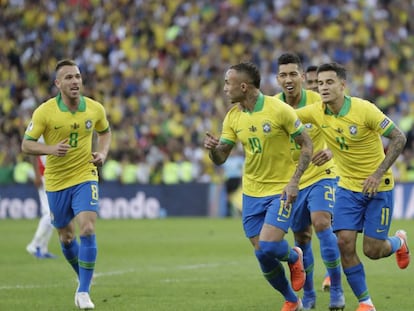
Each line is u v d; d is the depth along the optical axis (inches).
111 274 1534.2
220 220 2898.6
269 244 1027.9
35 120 1170.6
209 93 3700.8
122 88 3878.0
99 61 4055.1
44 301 1221.7
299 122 1041.5
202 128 3462.1
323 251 1122.7
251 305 1168.8
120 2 4284.0
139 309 1136.8
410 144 3225.9
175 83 3887.8
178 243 2118.6
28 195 3125.0
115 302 1201.4
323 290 1300.4
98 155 1166.3
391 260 1676.9
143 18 4185.5
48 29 4279.0
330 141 1093.1
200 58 3988.7
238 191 3036.4
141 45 4089.6
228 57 3956.7
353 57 3846.0
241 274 1514.5
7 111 3816.4
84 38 4200.3
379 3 4141.2
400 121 3307.1
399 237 1146.0
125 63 4010.8
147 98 3796.8
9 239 2282.2
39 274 1546.5
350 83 3607.3
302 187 1164.5
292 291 1083.3
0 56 4151.1
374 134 1071.0
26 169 3267.7
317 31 4001.0
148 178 3275.1
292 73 1190.3
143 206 3097.9
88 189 1171.9
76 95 1167.6
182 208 3088.1
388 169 1045.2
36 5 4367.6
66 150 1130.0
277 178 1060.5
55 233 2492.6
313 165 1161.4
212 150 1075.9
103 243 2139.5
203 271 1566.2
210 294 1275.8
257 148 1053.2
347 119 1068.5
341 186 1083.3
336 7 4094.5
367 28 3981.3
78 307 1144.2
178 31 4104.3
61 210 1194.0
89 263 1143.0
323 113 1091.9
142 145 3459.6
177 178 3262.8
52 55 4158.5
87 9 4315.9
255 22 4094.5
